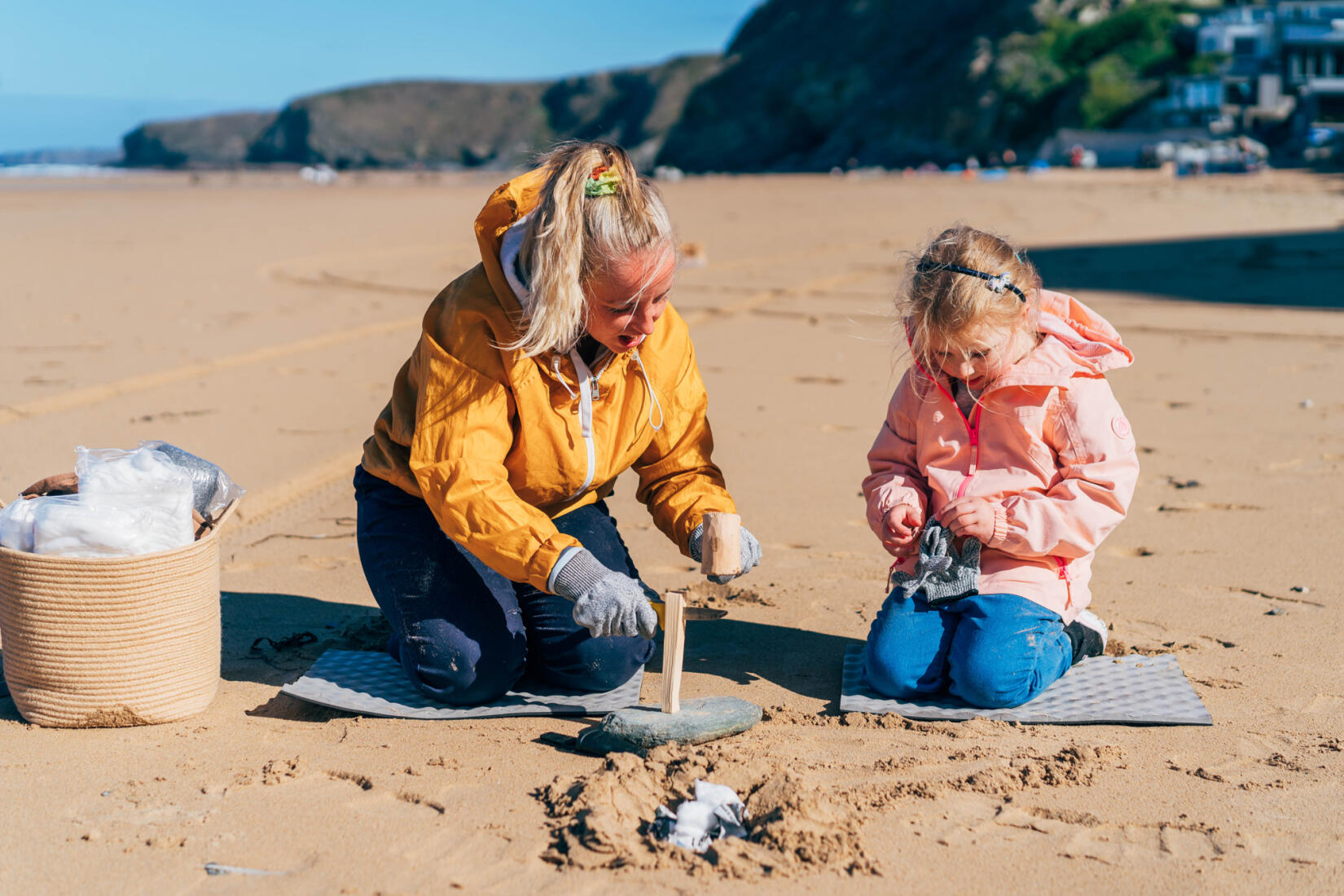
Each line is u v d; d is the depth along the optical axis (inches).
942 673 110.4
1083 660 118.0
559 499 110.7
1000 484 112.2
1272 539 156.7
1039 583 111.6
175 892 76.2
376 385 269.6
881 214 905.5
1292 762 95.5
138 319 368.8
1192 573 144.9
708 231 739.4
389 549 109.7
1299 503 173.2
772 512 173.9
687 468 115.7
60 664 99.2
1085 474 108.7
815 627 131.3
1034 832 84.7
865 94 3508.9
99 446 207.0
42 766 94.3
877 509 115.4
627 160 92.7
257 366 293.9
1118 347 111.3
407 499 111.0
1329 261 519.5
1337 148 1967.3
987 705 106.7
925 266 105.7
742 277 487.2
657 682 117.0
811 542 160.6
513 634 108.0
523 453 104.8
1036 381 107.6
